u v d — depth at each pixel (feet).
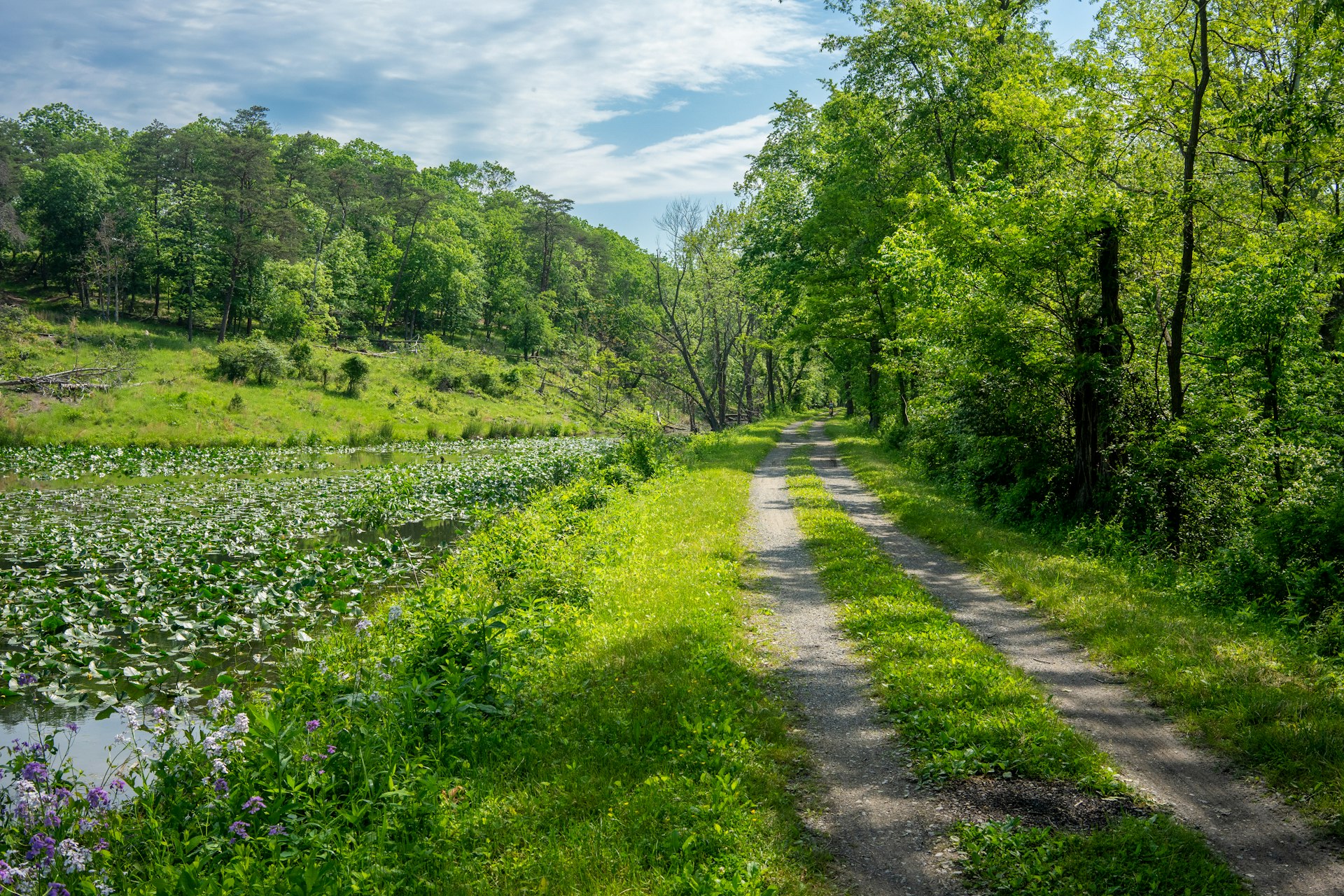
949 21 89.61
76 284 223.92
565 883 15.33
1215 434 46.24
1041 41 87.35
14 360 149.59
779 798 18.76
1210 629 30.45
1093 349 53.21
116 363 158.71
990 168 66.39
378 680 24.23
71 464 106.42
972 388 63.05
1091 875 15.38
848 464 98.68
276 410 160.86
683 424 255.29
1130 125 52.01
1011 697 23.56
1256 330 45.44
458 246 303.89
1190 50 47.91
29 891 14.46
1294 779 18.88
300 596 43.88
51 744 19.56
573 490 63.46
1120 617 31.58
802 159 135.64
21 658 33.71
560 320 343.87
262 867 15.53
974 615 34.37
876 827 17.72
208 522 65.31
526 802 18.48
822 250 123.03
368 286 275.18
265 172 223.30
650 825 17.26
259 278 221.66
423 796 18.17
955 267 59.00
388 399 190.08
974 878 15.62
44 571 47.93
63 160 224.12
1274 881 15.25
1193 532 44.80
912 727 22.76
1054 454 56.49
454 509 75.05
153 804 18.20
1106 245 50.72
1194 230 49.75
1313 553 34.35
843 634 32.40
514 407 222.89
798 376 246.27
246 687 30.91
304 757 18.60
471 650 25.49
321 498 81.25
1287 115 45.60
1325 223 47.09
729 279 177.88
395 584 47.93
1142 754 20.97
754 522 59.16
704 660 27.30
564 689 25.57
